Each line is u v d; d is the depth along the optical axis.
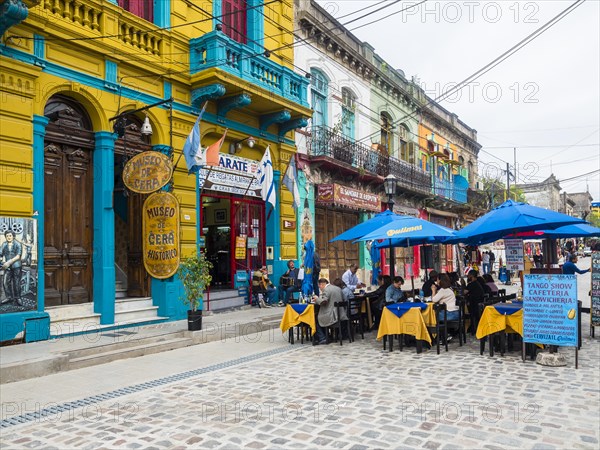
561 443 4.38
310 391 6.13
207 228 14.30
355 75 20.17
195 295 9.82
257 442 4.50
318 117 17.89
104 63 9.98
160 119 11.16
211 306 12.65
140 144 11.09
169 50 11.41
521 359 7.82
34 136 8.60
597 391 5.95
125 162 10.22
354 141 19.80
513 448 4.28
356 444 4.40
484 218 8.95
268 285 14.12
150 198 10.85
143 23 10.77
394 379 6.65
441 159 29.34
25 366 6.86
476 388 6.14
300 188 16.28
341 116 19.03
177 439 4.62
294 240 15.58
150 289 11.20
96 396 6.06
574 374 6.80
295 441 4.50
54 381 6.76
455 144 32.16
